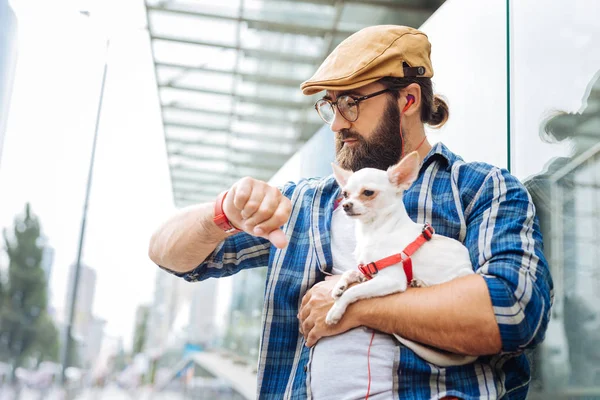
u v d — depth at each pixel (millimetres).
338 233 1507
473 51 2143
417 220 1438
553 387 1587
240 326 7273
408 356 1245
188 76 6059
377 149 1562
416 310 1217
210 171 8891
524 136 1781
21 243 22250
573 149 1575
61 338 19500
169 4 4770
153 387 15117
